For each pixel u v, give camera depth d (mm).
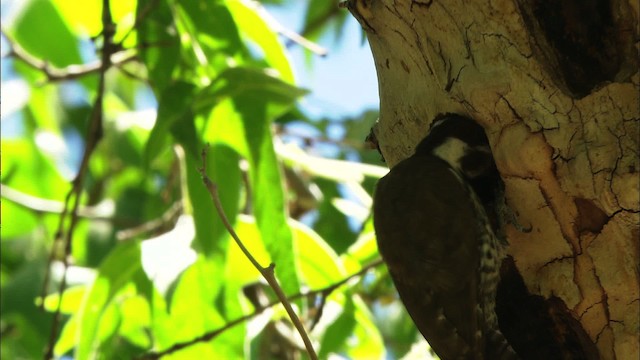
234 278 11453
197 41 11766
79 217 14352
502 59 8477
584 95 8328
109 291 11375
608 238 8117
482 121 8586
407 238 8805
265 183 10992
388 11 9062
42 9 14133
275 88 11023
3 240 15438
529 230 8492
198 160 10750
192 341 10203
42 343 13844
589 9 8508
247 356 11414
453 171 8953
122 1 12094
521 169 8352
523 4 8500
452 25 8703
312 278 11688
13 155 15367
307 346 7941
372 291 12562
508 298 9031
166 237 11234
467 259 8703
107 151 16078
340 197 14352
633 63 8188
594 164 8023
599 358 8281
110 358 12078
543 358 8828
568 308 8359
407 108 9367
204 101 10969
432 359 10477
